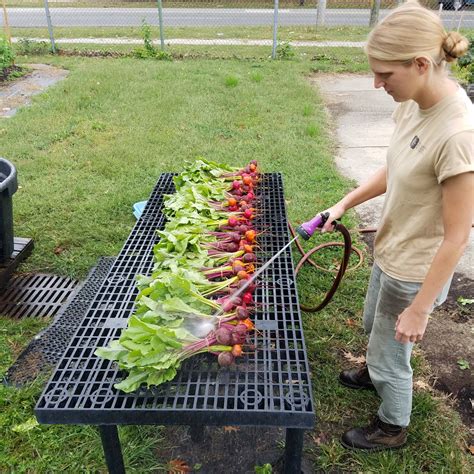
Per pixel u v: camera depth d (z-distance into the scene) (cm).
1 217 326
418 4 154
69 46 1127
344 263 256
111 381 172
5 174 348
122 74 853
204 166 332
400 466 216
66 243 381
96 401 165
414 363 270
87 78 823
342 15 1817
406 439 226
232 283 211
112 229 396
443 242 159
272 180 344
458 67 826
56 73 890
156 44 1183
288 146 555
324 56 1042
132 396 167
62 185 465
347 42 1260
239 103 707
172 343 169
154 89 764
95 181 476
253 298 216
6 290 336
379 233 196
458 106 154
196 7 2041
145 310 191
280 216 289
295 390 168
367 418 240
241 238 253
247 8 2027
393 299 191
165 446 226
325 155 539
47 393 169
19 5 1978
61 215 415
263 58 1039
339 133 628
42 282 345
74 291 334
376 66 154
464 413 243
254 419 160
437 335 292
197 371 176
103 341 195
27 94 766
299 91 776
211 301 194
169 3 2095
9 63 873
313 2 2155
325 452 222
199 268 222
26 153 535
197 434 221
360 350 282
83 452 223
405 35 146
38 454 222
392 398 208
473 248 377
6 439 229
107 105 691
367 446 221
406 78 152
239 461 220
